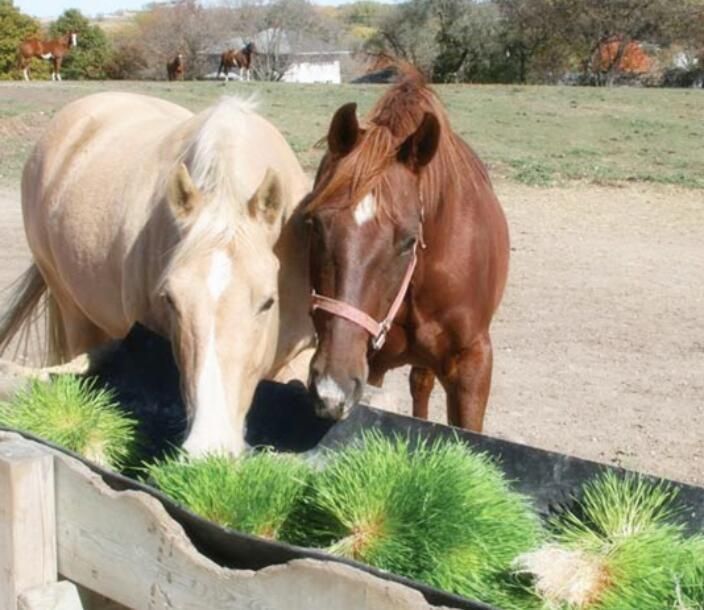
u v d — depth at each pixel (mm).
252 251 3189
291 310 3918
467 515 2467
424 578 2398
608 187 14586
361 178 3514
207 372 3035
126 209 4211
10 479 2600
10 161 16094
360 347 3459
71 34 41594
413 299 4117
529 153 16984
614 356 7418
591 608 2262
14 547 2629
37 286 5477
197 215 3279
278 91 24562
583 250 11016
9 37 42125
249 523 2588
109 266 4309
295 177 4121
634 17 37625
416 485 2520
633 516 2564
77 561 2660
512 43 37812
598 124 20219
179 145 4121
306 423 3459
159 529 2402
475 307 4285
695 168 16031
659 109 22594
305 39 47250
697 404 6426
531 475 2953
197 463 2719
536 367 7129
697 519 2652
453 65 37719
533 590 2320
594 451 5625
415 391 5031
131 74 45125
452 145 4145
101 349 3652
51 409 3170
